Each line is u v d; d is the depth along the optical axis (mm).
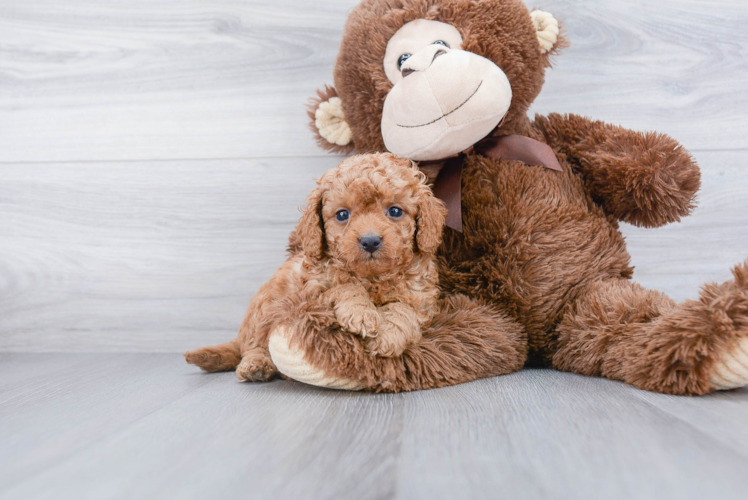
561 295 1479
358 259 1196
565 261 1479
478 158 1562
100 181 2086
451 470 718
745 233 1921
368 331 1195
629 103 1950
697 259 1936
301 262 1477
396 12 1488
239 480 703
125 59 2082
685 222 1935
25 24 2092
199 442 871
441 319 1379
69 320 2086
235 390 1299
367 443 842
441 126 1380
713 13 1927
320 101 1753
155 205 2074
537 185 1514
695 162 1547
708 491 637
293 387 1323
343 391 1261
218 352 1607
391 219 1266
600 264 1518
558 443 815
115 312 2078
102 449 851
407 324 1251
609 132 1593
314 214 1322
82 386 1430
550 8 1948
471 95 1353
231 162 2062
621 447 792
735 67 1925
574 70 1956
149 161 2076
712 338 1115
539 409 1023
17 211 2092
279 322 1223
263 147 2059
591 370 1374
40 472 760
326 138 1744
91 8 2080
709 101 1933
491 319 1407
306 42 2047
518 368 1461
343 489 666
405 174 1301
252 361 1401
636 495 628
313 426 945
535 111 1971
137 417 1055
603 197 1606
